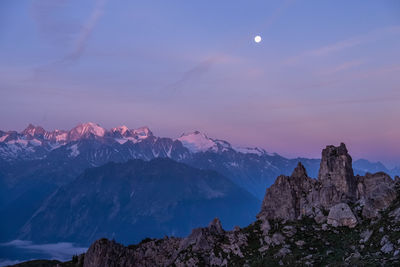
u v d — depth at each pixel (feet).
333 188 522.47
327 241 455.22
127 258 534.78
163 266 497.05
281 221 525.75
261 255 459.73
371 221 462.60
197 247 506.07
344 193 520.42
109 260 524.52
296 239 470.80
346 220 474.49
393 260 371.15
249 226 543.80
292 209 529.86
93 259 527.81
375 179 524.11
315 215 511.40
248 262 452.76
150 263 518.37
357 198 518.37
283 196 551.18
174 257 506.89
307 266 409.28
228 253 483.51
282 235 481.87
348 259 400.88
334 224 479.41
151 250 548.31
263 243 485.15
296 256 433.89
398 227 419.13
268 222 519.60
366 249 414.41
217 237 524.11
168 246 549.95
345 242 441.27
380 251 399.44
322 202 519.60
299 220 513.45
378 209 473.67
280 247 461.37
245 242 497.46
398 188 490.08
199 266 470.39
